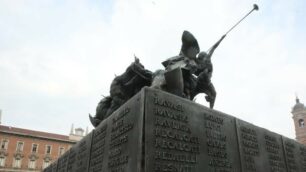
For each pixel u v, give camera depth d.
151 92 4.00
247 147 5.00
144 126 3.71
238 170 4.61
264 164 5.23
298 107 57.88
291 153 6.16
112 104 6.32
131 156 3.75
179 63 5.49
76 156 6.24
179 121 4.11
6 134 51.78
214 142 4.43
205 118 4.51
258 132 5.45
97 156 4.97
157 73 5.20
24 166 51.59
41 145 54.03
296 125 57.16
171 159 3.76
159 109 3.97
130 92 6.04
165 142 3.81
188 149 4.01
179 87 4.61
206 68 5.94
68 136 57.50
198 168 4.01
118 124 4.39
